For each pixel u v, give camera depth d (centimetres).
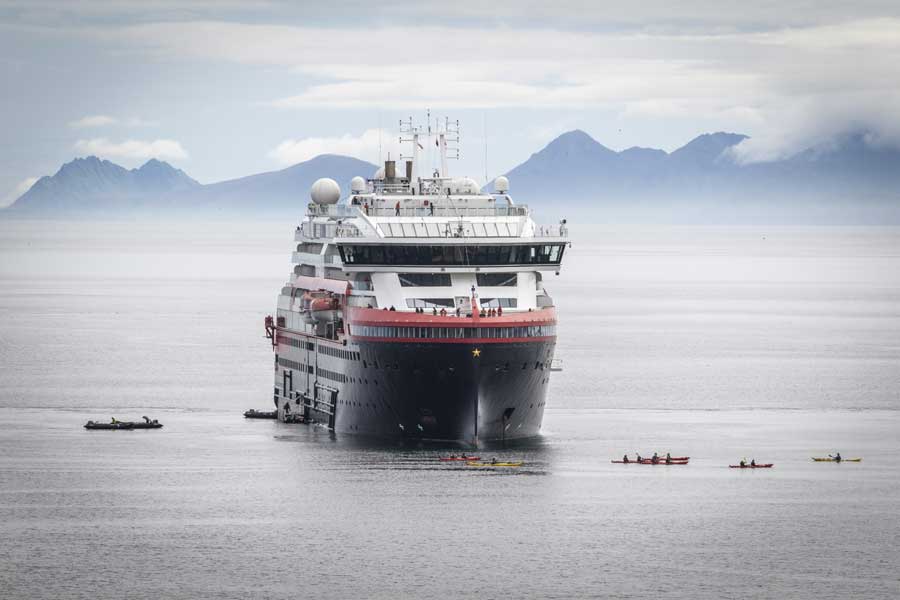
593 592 19450
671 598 19238
